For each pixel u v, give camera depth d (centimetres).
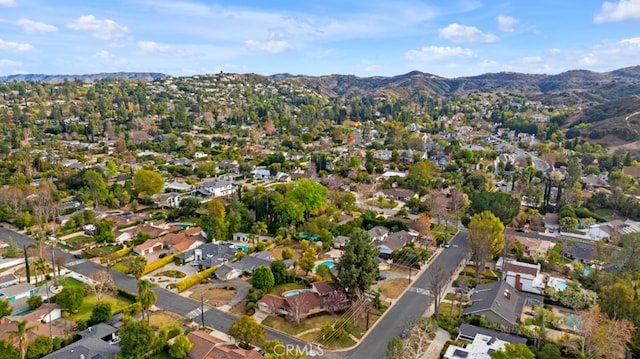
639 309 6956
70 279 9394
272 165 19712
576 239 12206
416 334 6812
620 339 6353
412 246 11306
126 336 6316
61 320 7631
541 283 9044
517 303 8156
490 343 6675
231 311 8094
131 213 14225
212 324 7600
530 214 13600
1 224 12912
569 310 8225
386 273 9950
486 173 18350
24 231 12406
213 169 19812
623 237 9700
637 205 13912
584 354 6375
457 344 6875
